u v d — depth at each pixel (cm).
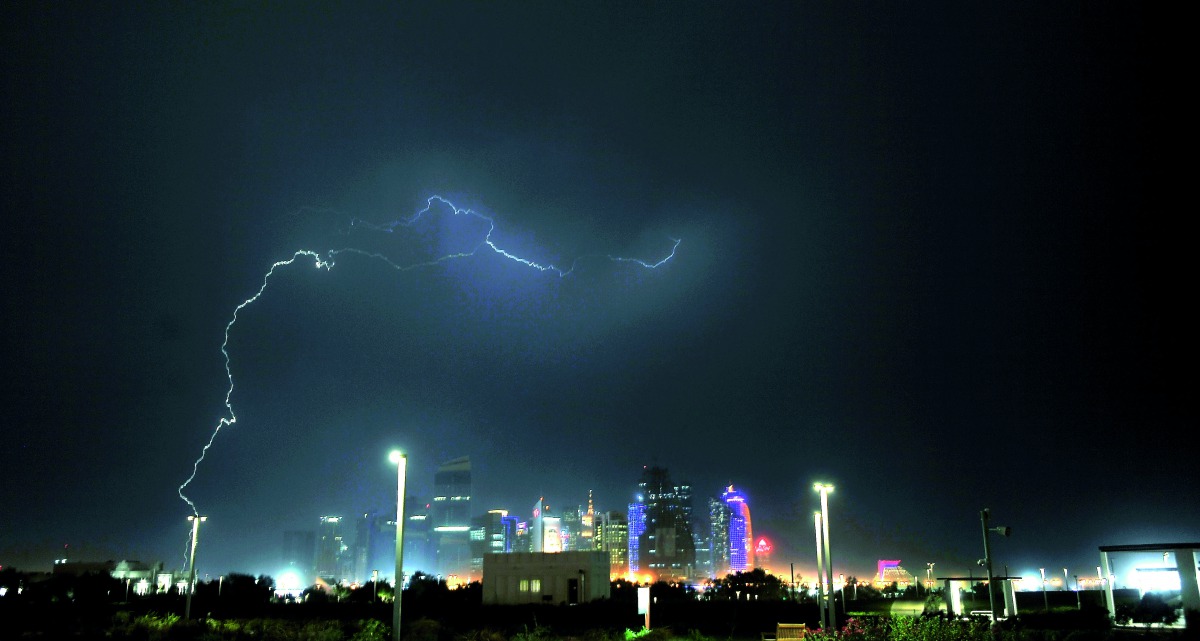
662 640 4147
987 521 3406
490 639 4056
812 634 3462
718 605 6116
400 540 2962
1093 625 3991
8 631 4056
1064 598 6662
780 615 5612
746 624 5247
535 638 4103
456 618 5475
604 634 4312
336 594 8088
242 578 8081
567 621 5353
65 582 7388
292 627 4003
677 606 6066
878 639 3177
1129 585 4356
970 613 5062
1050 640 3353
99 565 9775
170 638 3866
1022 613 4500
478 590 7656
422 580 8656
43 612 4975
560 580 6675
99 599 6762
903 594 8669
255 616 5631
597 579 6831
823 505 4034
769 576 10838
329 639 3791
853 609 6725
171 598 7056
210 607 6272
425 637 3953
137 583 9856
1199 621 3550
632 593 8081
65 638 3828
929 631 3152
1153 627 3888
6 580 8269
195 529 4878
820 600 4325
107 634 3900
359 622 4103
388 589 7775
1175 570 4119
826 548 3981
